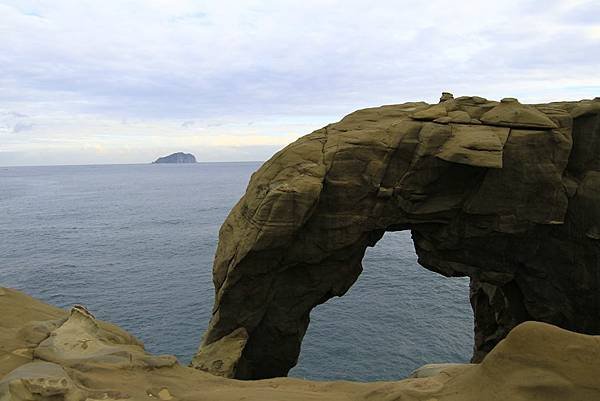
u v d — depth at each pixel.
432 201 28.05
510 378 7.69
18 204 158.88
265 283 27.75
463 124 27.55
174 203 164.50
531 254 28.75
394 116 30.33
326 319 45.09
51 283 57.47
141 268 66.00
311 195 25.42
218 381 10.89
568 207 26.77
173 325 43.06
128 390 9.08
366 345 38.66
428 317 44.97
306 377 33.50
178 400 9.26
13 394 7.48
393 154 27.47
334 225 27.75
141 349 12.27
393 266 68.06
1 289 13.05
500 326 34.59
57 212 135.50
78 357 10.03
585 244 26.62
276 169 28.19
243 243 26.31
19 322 11.37
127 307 48.25
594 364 7.31
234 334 27.75
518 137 26.08
